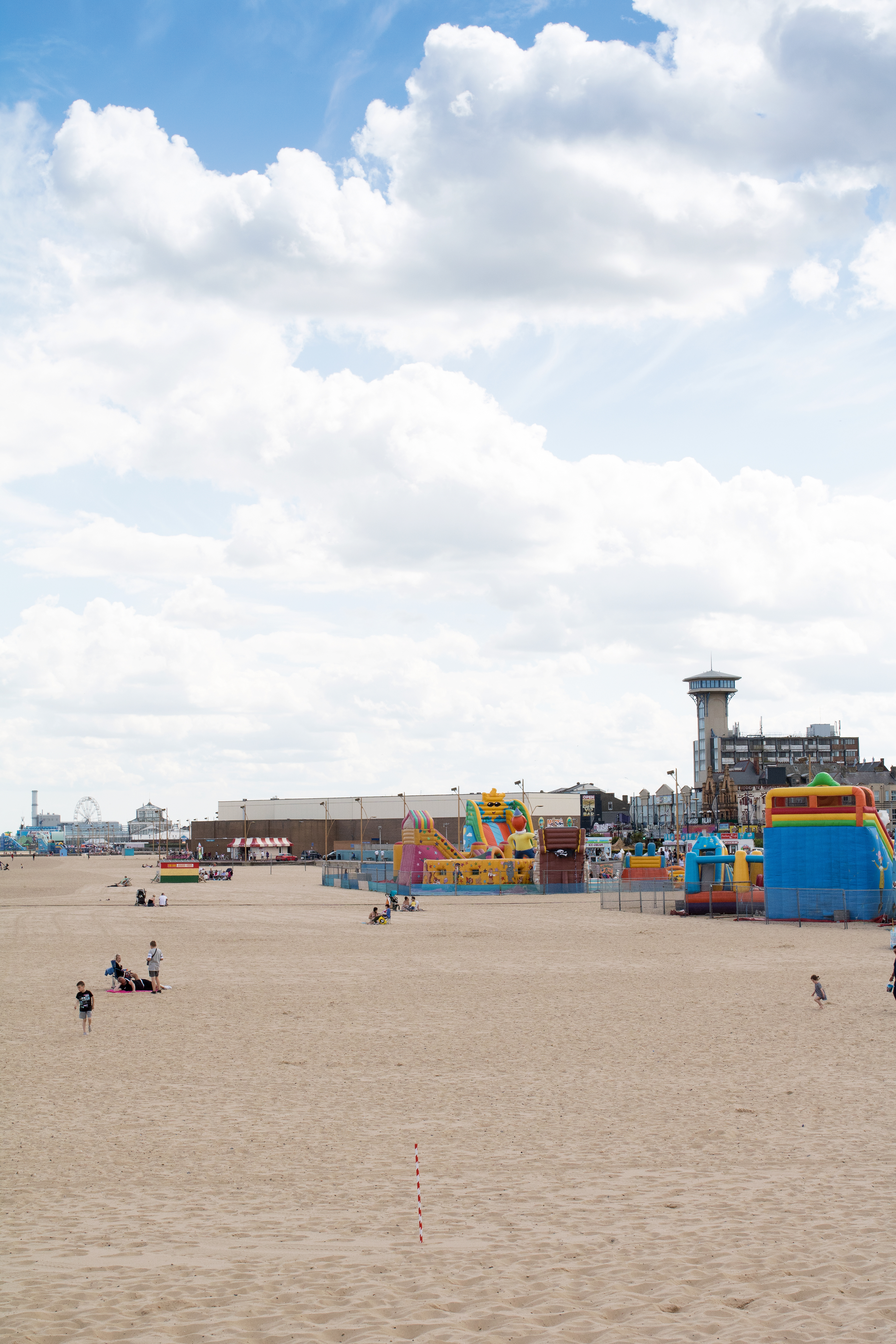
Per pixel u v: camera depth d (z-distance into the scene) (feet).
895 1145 50.16
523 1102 61.93
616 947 154.40
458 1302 30.25
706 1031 85.10
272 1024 90.89
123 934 175.73
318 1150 51.93
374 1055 76.89
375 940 167.12
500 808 333.83
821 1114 57.36
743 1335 27.22
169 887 337.11
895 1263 32.94
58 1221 40.65
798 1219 38.27
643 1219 39.04
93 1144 53.67
